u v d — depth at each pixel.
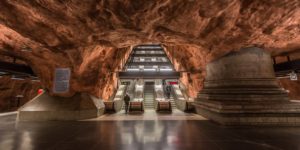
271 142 4.70
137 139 5.05
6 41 7.52
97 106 10.38
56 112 8.93
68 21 5.73
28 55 8.60
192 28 6.34
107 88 13.87
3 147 4.33
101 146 4.41
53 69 9.16
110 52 12.10
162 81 22.94
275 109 7.00
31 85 17.83
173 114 11.12
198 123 7.63
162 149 4.16
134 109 13.06
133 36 7.25
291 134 5.57
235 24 6.16
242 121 6.91
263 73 8.03
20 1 4.79
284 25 6.04
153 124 7.45
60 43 7.23
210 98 9.01
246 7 5.27
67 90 8.91
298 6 5.04
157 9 5.04
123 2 4.68
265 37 7.09
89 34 6.71
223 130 6.20
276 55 10.04
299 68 9.62
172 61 23.00
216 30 6.60
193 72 14.27
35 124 7.68
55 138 5.19
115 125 7.28
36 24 5.88
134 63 27.95
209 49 8.73
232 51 8.38
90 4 4.78
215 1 4.79
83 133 5.84
